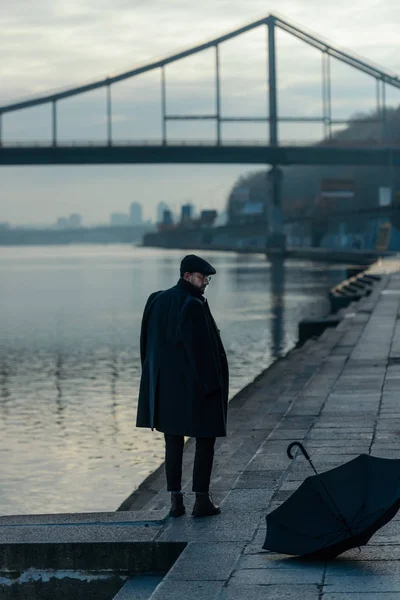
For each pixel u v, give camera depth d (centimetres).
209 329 797
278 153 16538
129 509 1213
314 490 699
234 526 778
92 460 1859
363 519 664
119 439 2077
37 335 5000
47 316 6325
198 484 810
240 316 5872
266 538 686
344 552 696
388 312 3491
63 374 3381
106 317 6128
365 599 594
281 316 5841
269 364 3478
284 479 934
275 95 16725
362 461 712
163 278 11688
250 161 16525
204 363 786
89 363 3712
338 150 16550
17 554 743
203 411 800
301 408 1408
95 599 740
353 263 13112
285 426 1261
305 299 7388
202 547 723
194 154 16350
